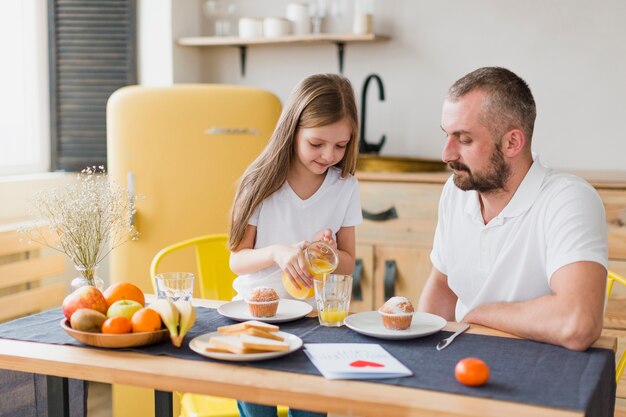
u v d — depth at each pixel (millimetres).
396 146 3830
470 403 1243
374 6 3795
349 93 2078
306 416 1944
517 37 3588
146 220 3156
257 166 2137
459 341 1599
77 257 1874
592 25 3473
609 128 3488
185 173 3143
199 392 1369
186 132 3133
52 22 3803
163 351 1522
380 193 3242
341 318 1727
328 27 3896
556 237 1729
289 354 1503
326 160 2039
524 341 1605
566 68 3527
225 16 3873
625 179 3002
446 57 3705
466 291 1988
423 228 3188
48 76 3834
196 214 3152
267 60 4020
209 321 1765
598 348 1559
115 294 1671
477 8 3637
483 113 1755
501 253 1882
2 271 2918
